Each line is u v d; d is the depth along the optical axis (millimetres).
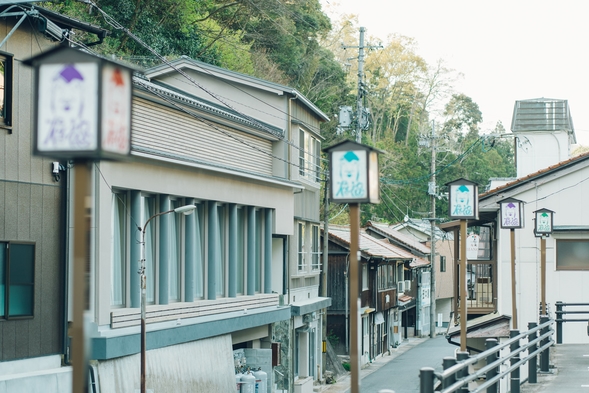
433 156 50438
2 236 14664
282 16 43969
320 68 48938
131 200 17938
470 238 28297
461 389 8883
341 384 31734
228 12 41875
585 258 24234
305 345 29547
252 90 27641
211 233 21875
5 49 14773
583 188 24203
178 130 20781
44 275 15742
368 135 65500
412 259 47969
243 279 24500
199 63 27406
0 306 14648
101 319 16266
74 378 4859
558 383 14164
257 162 25969
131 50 31969
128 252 17828
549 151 37000
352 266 7355
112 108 4883
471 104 70000
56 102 4793
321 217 47875
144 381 15938
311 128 30438
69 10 27828
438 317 61156
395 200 61750
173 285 20281
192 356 20047
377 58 67500
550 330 15773
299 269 29656
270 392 24781
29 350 15273
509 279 24438
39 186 15641
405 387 29609
